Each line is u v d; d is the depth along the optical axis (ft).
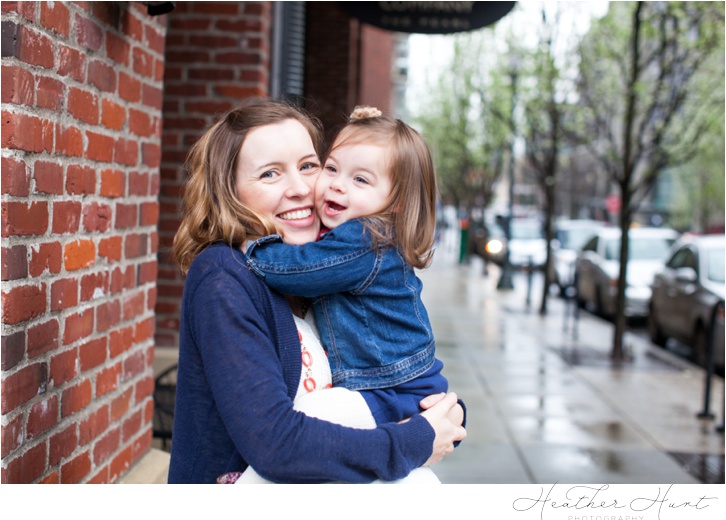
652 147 34.91
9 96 6.35
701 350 31.73
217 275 5.37
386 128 6.06
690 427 22.22
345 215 5.99
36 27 6.77
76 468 8.05
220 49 18.75
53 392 7.39
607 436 21.01
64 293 7.56
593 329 42.50
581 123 47.50
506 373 29.27
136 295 9.90
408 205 5.96
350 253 5.66
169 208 18.97
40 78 6.88
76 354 7.95
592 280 47.98
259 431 4.91
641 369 31.09
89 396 8.36
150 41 10.06
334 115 38.58
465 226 93.97
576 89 42.29
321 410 5.41
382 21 13.65
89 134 8.09
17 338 6.59
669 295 35.32
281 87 21.33
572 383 27.86
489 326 42.29
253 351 5.12
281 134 5.83
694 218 133.18
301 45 23.36
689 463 18.72
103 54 8.42
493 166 99.96
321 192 6.10
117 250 9.10
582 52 40.19
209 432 5.49
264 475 5.07
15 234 6.48
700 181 119.03
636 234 49.47
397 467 5.30
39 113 6.87
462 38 76.07
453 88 94.99
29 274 6.77
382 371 5.75
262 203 5.80
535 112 51.75
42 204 7.00
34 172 6.82
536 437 20.70
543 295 49.08
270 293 5.52
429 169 6.16
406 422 5.51
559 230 70.13
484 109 76.43
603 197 169.58
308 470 5.02
